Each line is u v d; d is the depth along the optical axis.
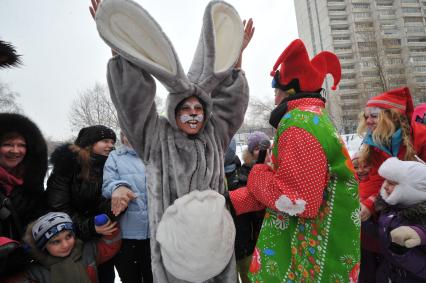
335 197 1.42
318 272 1.41
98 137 2.34
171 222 1.51
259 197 1.50
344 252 1.38
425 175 1.68
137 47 1.53
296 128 1.41
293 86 1.58
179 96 1.56
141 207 2.03
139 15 1.45
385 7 45.97
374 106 2.20
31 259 1.78
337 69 1.72
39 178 1.98
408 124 2.10
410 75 26.78
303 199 1.33
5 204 1.76
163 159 1.63
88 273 1.88
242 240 2.33
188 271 1.46
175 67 1.49
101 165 2.32
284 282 1.48
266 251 1.54
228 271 1.63
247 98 1.80
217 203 1.54
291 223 1.51
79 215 2.05
